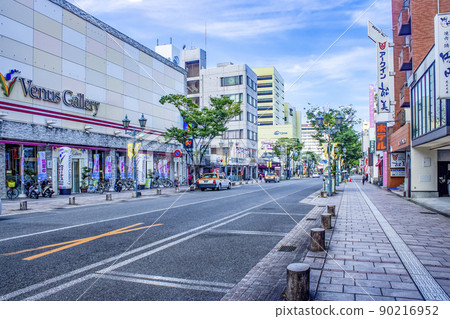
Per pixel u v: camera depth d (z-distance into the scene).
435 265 5.00
